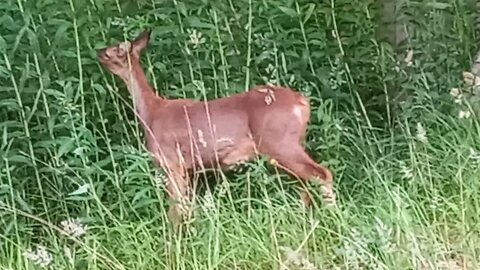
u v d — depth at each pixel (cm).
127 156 486
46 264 442
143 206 486
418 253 412
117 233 472
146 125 491
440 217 465
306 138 532
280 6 557
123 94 545
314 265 436
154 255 454
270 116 477
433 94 546
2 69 493
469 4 600
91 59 530
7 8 516
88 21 544
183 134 482
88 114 539
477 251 436
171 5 567
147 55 544
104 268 450
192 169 489
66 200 504
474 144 518
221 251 454
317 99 532
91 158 525
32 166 506
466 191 477
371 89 575
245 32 560
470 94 548
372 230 443
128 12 566
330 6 586
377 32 585
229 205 484
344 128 527
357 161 517
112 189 504
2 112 532
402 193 472
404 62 564
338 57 563
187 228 461
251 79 554
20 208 498
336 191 490
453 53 582
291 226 461
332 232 445
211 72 559
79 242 451
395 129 543
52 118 501
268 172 513
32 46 508
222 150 484
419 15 577
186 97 546
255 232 461
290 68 559
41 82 502
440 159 506
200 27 546
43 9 530
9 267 446
